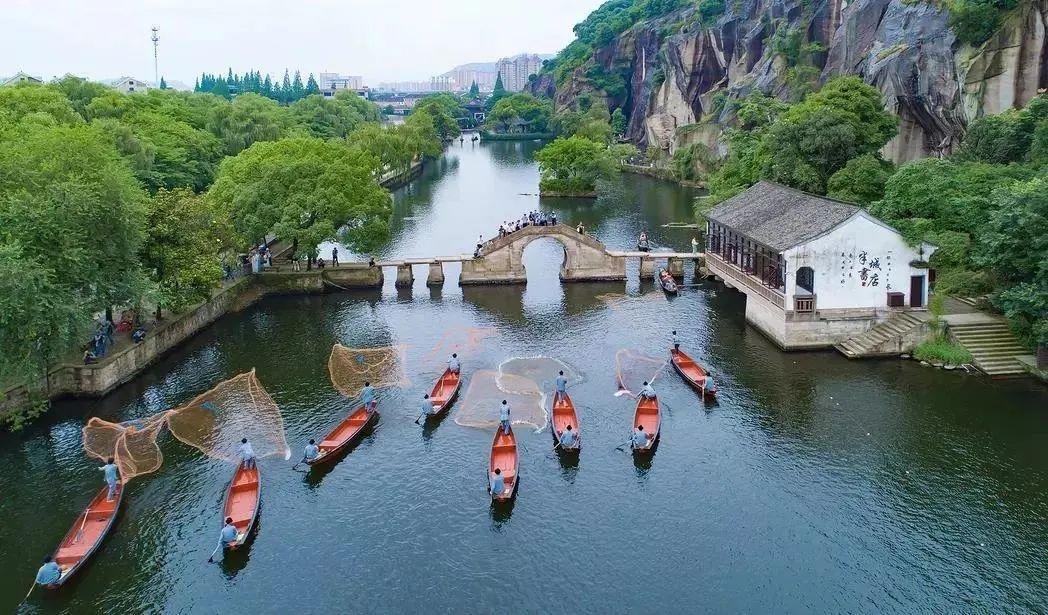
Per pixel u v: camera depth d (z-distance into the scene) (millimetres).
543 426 59750
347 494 51219
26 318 56125
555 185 177125
